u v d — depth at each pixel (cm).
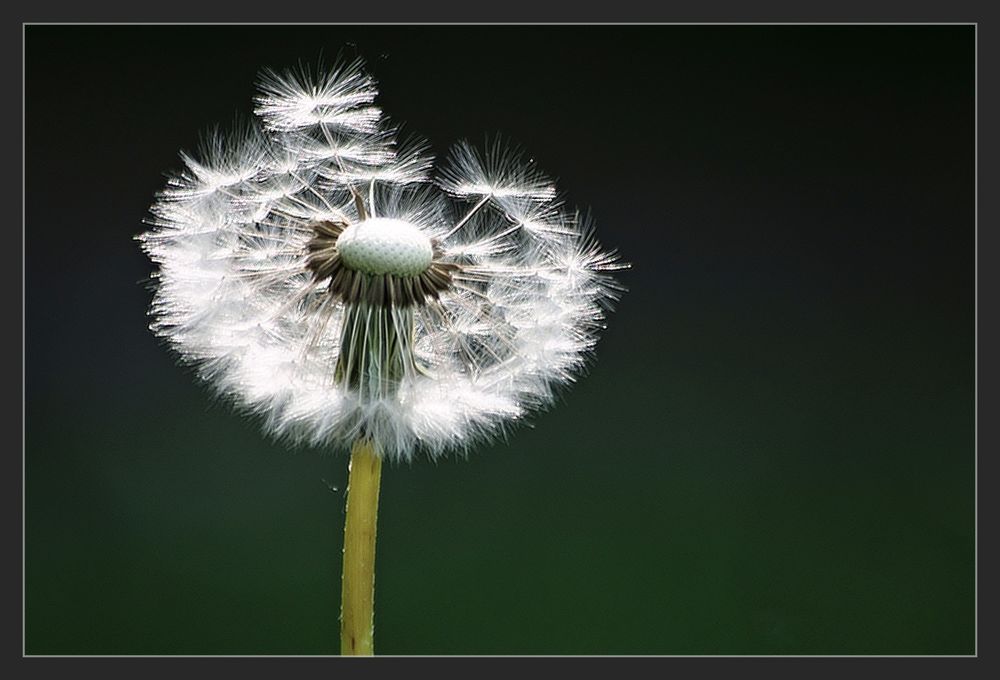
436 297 34
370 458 34
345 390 34
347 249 34
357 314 34
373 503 34
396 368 34
